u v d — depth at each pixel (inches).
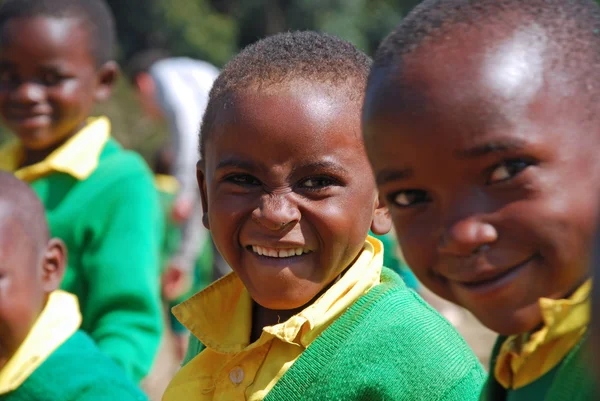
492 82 59.4
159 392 282.2
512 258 60.6
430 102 60.5
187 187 261.9
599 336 36.4
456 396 91.6
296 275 92.2
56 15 159.9
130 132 566.3
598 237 38.4
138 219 155.4
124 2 671.8
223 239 95.0
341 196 91.6
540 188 59.3
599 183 60.2
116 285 150.0
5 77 159.3
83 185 155.5
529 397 68.0
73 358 116.5
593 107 60.6
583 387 60.6
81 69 161.6
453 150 59.9
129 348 146.5
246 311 101.0
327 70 93.0
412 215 63.9
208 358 101.9
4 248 117.6
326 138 90.3
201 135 101.1
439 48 62.1
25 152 165.9
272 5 686.5
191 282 267.7
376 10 682.2
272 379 92.8
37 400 114.0
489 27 62.1
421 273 65.5
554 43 61.3
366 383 89.2
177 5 665.0
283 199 90.5
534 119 59.3
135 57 671.1
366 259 97.0
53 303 123.3
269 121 89.9
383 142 63.1
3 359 118.1
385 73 63.9
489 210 60.3
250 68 93.6
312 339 92.5
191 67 288.2
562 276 60.8
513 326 62.4
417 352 90.7
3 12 160.9
